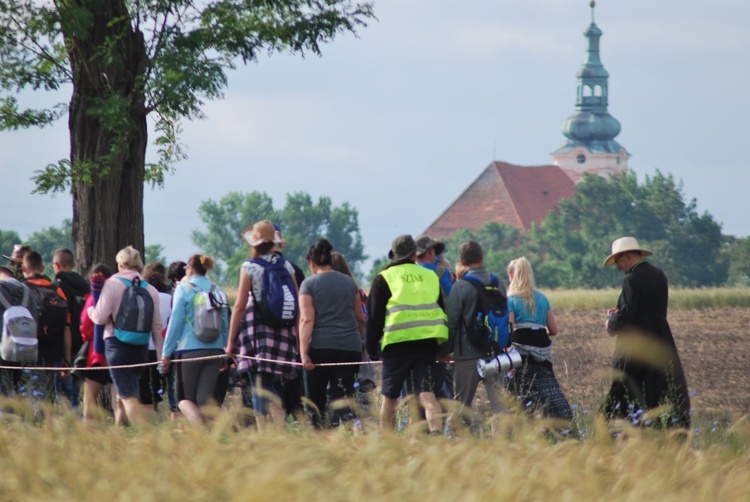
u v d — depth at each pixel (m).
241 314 36.22
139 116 61.09
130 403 37.69
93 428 25.44
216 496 18.59
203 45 61.59
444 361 36.59
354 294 37.09
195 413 37.19
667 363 35.19
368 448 21.34
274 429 25.77
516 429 25.84
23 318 40.28
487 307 35.84
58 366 43.22
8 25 59.69
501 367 35.53
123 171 61.56
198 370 38.12
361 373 40.75
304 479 18.56
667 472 21.20
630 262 36.25
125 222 61.47
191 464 20.69
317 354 36.09
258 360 35.97
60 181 60.03
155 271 43.25
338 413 35.72
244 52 62.28
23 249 47.09
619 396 35.66
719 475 21.36
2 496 19.45
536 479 19.94
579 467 21.14
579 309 144.38
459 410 29.34
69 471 20.44
